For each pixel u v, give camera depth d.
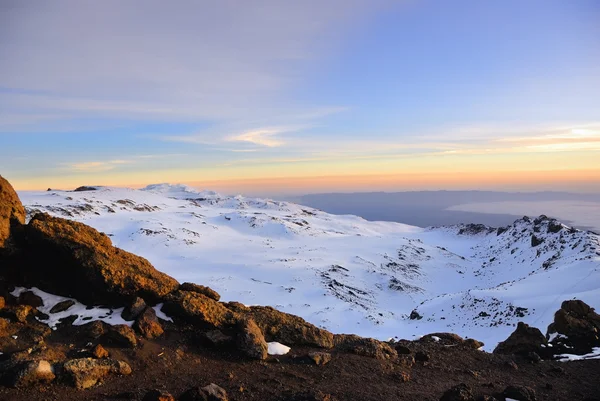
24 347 10.84
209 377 11.30
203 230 164.88
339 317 62.72
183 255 116.94
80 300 13.45
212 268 100.81
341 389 11.48
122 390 9.94
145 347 11.96
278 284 86.44
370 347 15.05
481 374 14.93
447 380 13.67
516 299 55.38
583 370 16.39
